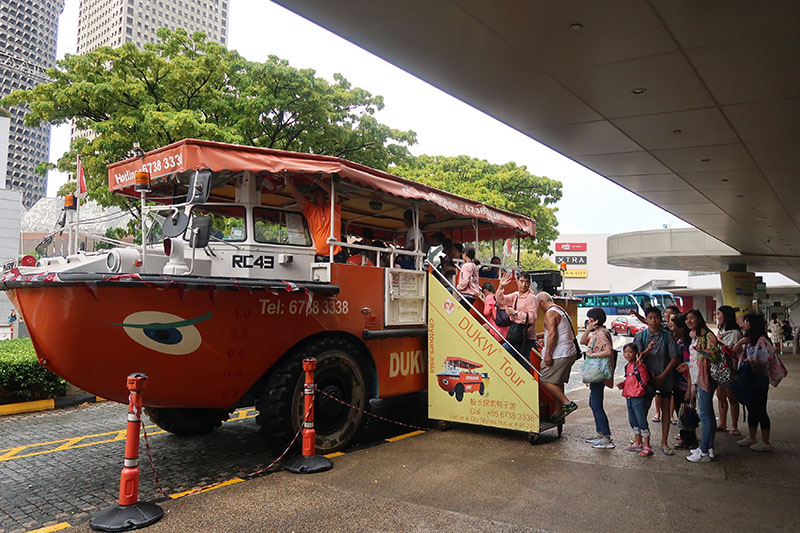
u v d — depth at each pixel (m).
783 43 6.04
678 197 13.95
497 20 5.66
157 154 6.14
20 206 35.56
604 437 6.61
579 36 5.99
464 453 6.30
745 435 7.66
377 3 5.37
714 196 13.72
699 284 58.72
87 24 137.88
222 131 13.82
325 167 6.30
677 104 7.83
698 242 27.02
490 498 4.83
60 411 9.40
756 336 6.89
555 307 7.12
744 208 15.23
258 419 5.92
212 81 14.90
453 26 5.79
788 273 36.91
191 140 5.73
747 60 6.46
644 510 4.57
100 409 9.59
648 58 6.47
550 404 7.40
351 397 6.61
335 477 5.40
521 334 7.57
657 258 29.22
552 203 28.88
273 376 5.96
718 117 8.29
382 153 18.45
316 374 6.28
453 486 5.14
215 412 7.50
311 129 16.47
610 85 7.27
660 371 6.52
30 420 8.65
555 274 12.28
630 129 8.91
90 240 7.04
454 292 7.56
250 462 6.26
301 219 6.86
